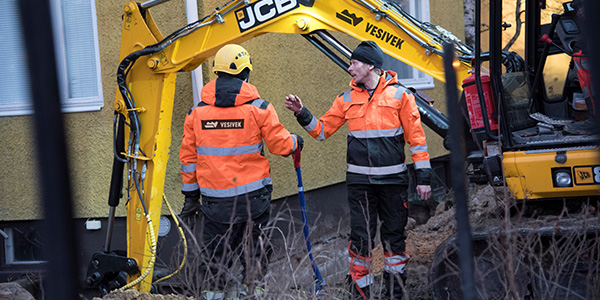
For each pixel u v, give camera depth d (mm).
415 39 4305
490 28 3779
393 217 4430
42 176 985
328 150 6820
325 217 6691
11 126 5793
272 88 5949
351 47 7391
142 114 4742
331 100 6977
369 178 4352
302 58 6449
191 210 4508
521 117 4215
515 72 4328
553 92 4402
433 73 4309
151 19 4754
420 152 4336
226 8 4496
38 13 957
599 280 2838
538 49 4602
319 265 4566
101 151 5617
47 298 1011
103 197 5617
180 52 4605
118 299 4172
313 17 4410
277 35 6039
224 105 4211
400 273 4422
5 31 5613
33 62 965
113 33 5527
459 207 1330
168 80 4703
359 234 4387
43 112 975
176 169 5387
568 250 3461
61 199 994
